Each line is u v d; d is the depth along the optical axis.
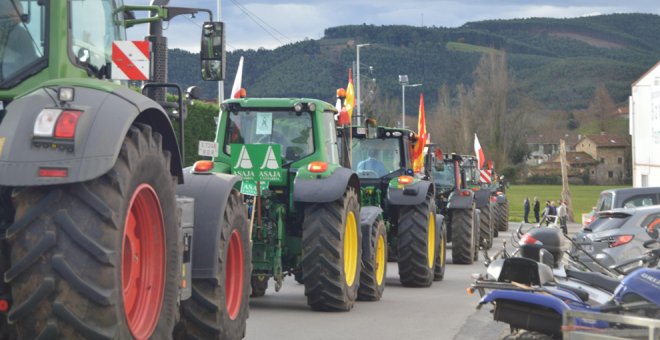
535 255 19.66
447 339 24.42
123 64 16.31
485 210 69.19
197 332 18.41
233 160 29.78
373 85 189.12
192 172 19.19
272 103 30.62
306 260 28.72
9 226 12.48
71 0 14.80
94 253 12.02
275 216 29.97
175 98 19.67
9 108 12.45
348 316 28.72
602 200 53.22
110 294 12.07
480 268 51.28
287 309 30.31
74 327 12.02
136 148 13.02
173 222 14.59
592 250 43.19
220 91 83.75
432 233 39.97
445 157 65.62
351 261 30.34
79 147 12.12
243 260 20.20
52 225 12.06
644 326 16.33
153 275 14.20
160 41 19.44
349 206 29.62
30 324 12.08
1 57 14.24
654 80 165.38
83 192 12.21
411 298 34.47
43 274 11.96
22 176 11.91
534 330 16.97
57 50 14.40
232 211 19.30
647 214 42.59
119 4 17.23
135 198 13.47
